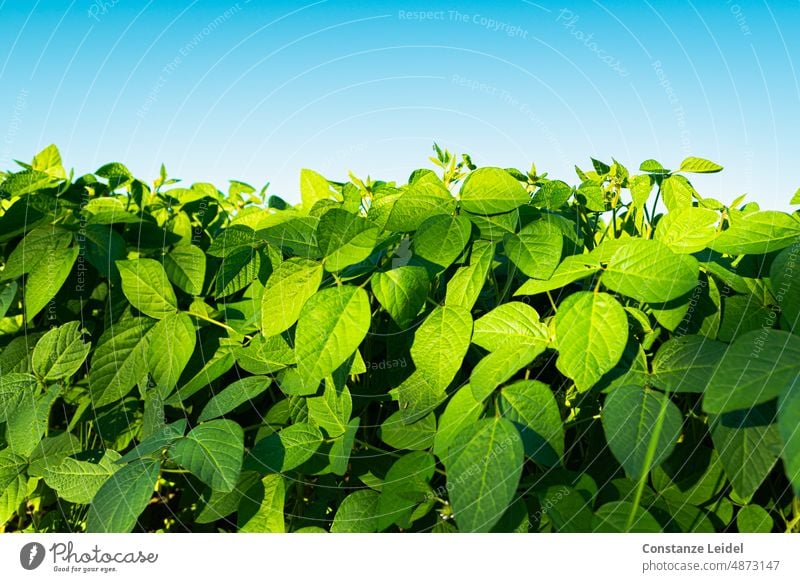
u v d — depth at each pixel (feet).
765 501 3.76
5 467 4.24
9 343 4.58
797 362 2.56
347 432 3.44
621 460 2.70
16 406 4.08
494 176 3.62
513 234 3.46
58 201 4.56
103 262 4.30
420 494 3.30
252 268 4.04
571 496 3.13
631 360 3.16
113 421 4.55
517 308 3.28
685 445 3.55
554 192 3.92
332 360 3.17
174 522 4.86
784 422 2.38
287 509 4.35
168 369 3.80
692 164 4.14
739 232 3.36
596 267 3.19
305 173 4.93
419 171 4.69
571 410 3.58
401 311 3.27
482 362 3.15
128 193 5.25
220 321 4.22
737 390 2.53
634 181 4.27
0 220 4.39
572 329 2.98
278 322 3.34
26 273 4.66
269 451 3.56
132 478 3.30
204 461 3.18
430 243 3.40
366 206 4.93
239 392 3.62
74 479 3.94
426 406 3.33
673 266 2.98
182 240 4.99
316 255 3.61
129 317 4.29
